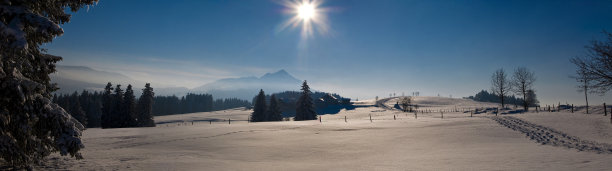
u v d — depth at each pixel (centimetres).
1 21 640
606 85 1914
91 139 1841
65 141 728
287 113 12388
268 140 1745
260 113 6800
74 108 7388
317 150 1375
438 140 1586
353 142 1602
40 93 752
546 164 802
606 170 698
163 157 1134
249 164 1008
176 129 2567
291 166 963
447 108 8569
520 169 751
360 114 8100
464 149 1235
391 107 10719
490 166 808
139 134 2161
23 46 631
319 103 12356
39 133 749
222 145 1555
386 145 1471
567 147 1180
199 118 9906
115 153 1242
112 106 5978
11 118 707
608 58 1862
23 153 734
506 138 1587
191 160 1068
